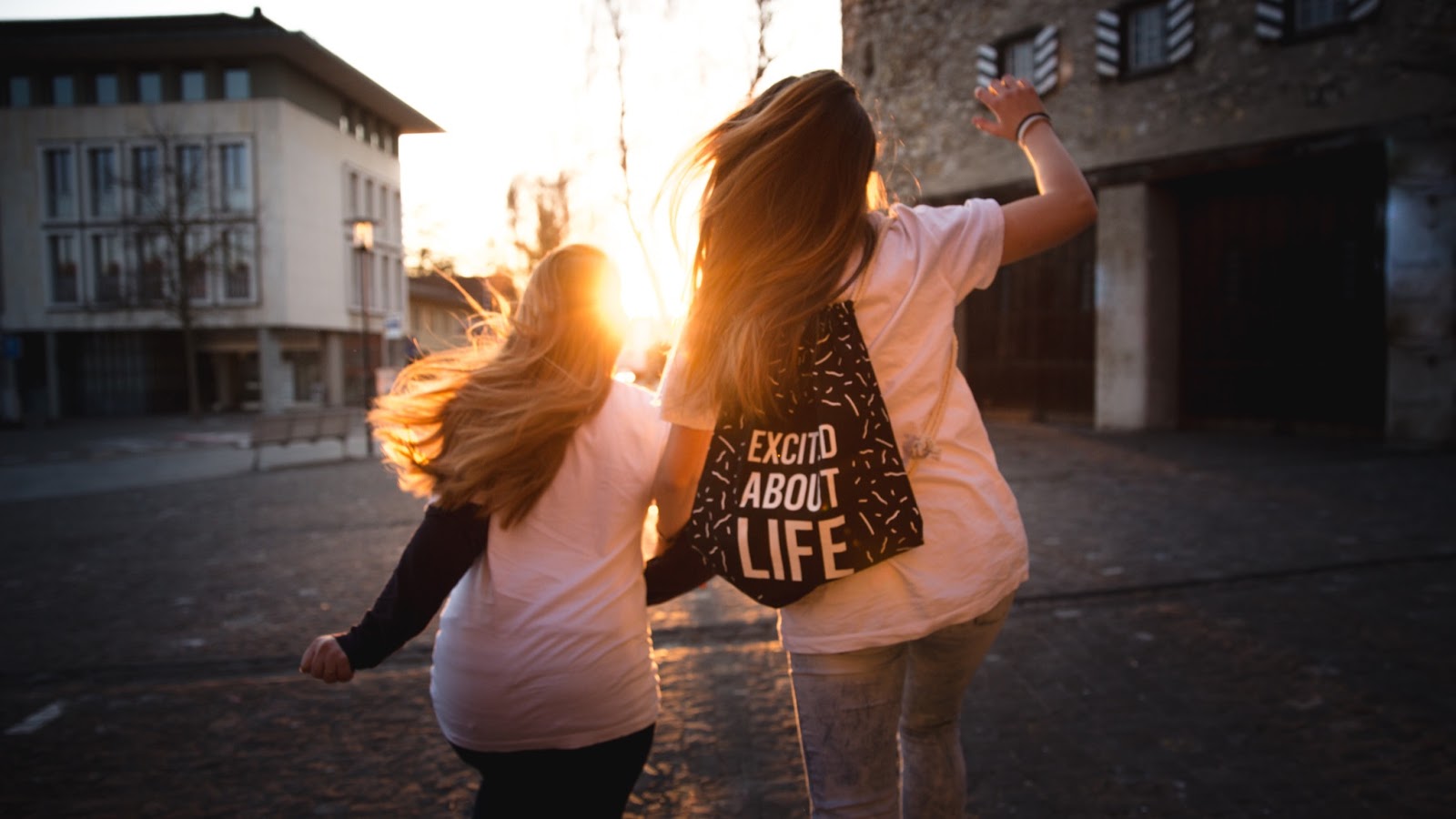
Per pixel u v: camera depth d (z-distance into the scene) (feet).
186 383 136.98
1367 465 30.73
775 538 4.55
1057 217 5.00
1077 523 22.65
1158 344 46.01
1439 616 14.23
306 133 133.28
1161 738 10.40
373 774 10.29
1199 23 42.09
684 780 9.80
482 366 5.78
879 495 4.51
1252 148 40.34
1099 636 14.06
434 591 5.45
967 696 11.89
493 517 5.53
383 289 158.92
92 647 15.85
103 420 121.80
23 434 94.48
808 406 4.60
